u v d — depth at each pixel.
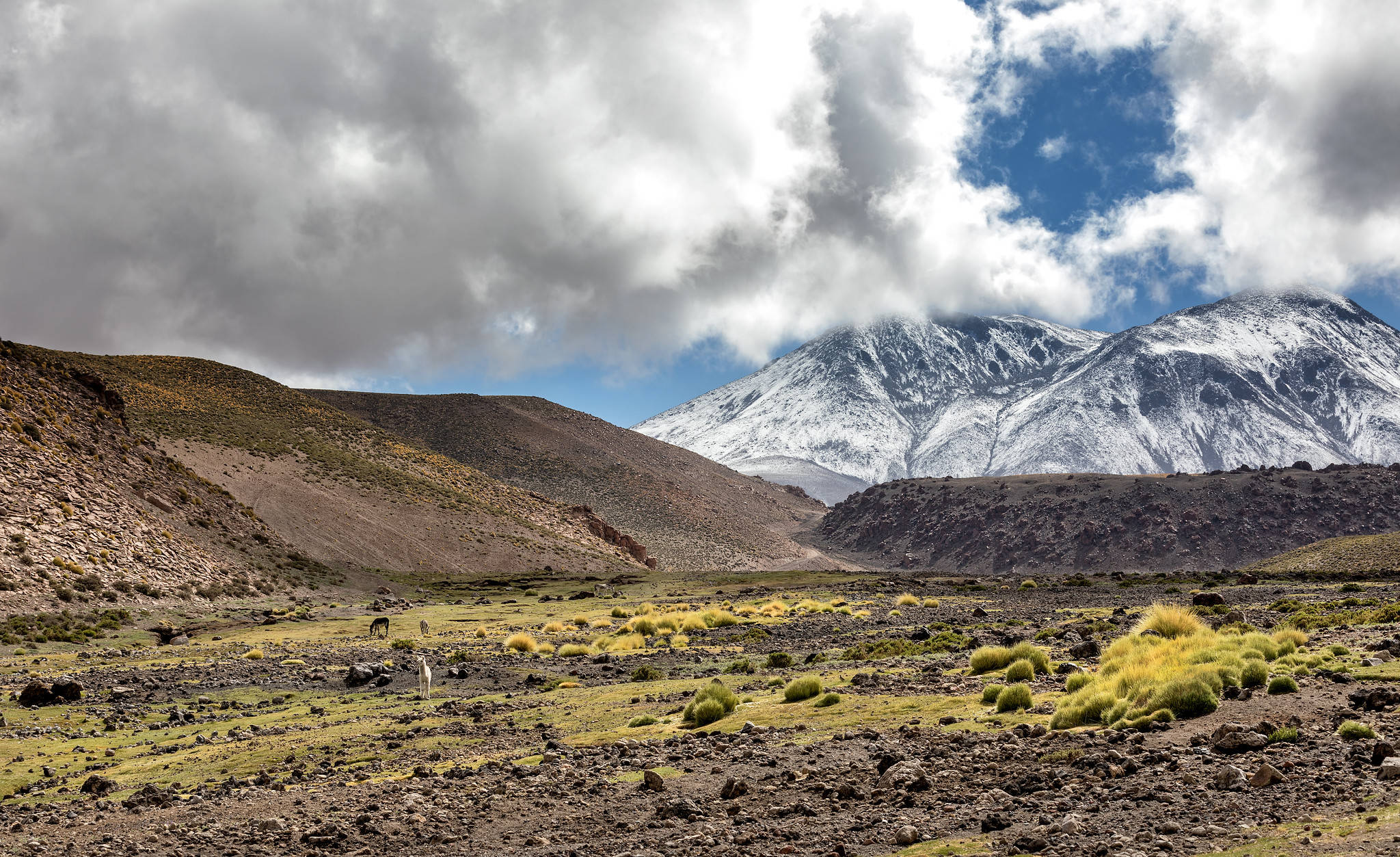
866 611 57.81
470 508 139.00
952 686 21.61
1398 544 109.81
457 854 11.27
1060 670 22.31
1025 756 13.62
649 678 31.28
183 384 159.38
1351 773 10.59
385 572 103.06
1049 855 9.05
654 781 13.69
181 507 80.94
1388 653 20.34
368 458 149.25
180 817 13.98
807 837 10.68
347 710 26.50
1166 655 18.81
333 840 12.09
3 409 69.62
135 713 26.53
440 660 38.84
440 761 17.97
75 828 13.66
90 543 60.78
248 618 58.97
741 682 27.70
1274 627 36.09
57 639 43.53
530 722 22.22
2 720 24.56
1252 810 9.68
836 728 17.72
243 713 26.97
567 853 10.89
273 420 153.50
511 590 95.38
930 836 10.23
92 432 80.12
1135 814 10.09
